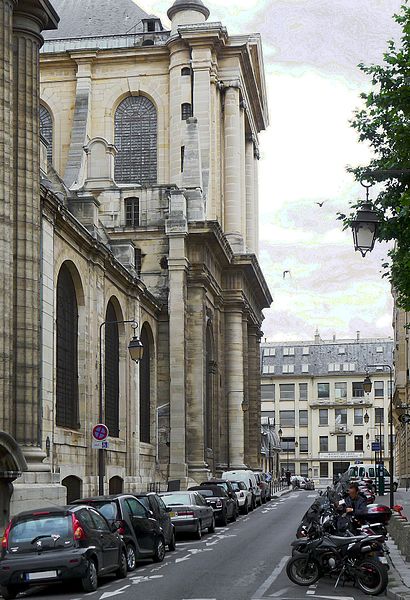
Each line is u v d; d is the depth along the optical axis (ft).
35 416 99.30
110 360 154.30
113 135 244.01
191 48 239.09
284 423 469.98
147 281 195.62
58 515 62.23
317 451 463.83
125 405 159.33
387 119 82.89
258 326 274.16
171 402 190.29
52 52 244.42
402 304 86.89
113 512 74.18
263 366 476.95
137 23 263.49
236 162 248.93
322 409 466.70
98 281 142.00
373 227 58.44
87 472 134.72
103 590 61.72
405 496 207.31
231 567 75.05
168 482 174.50
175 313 192.54
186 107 238.48
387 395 460.14
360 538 60.49
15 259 99.25
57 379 124.77
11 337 93.25
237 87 248.73
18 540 61.11
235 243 245.45
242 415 233.14
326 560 62.90
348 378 465.88
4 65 95.09
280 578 67.26
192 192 201.67
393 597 54.95
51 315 116.98
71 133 238.89
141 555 75.97
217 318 224.94
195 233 196.85
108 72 245.24
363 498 75.92
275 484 339.36
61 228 122.62
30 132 101.76
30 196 100.94
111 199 199.52
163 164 240.73
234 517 139.44
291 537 106.73
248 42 249.34
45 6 103.96
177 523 103.65
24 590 61.98
